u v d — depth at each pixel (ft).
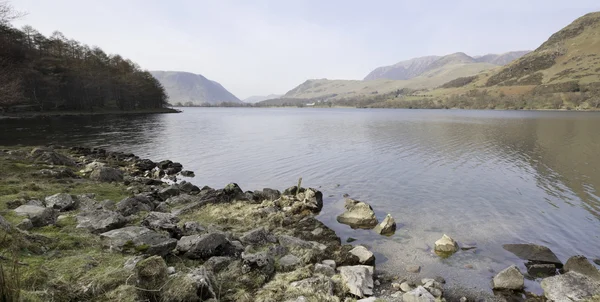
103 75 372.79
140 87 444.14
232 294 26.53
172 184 77.10
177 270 28.12
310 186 79.10
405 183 80.89
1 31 207.62
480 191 73.82
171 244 31.55
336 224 54.13
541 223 54.60
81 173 75.77
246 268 30.22
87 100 349.61
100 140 157.28
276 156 119.65
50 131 181.78
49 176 65.00
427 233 50.31
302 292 28.02
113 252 28.94
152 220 39.75
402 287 33.71
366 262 39.04
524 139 167.43
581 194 71.41
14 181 56.03
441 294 32.86
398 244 46.14
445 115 469.98
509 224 54.08
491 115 455.63
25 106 275.80
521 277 34.55
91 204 46.34
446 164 103.40
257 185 81.87
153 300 21.83
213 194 62.49
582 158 113.39
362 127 250.78
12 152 87.20
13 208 39.24
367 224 54.13
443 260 41.22
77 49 413.39
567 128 230.07
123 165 99.76
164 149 137.08
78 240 30.42
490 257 42.19
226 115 495.82
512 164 103.40
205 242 32.37
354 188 76.84
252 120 358.23
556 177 86.58
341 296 29.81
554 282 32.76
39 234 29.68
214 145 149.18
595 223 54.70
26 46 305.53
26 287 19.75
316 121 337.72
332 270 34.14
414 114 524.11
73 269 24.16
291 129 235.81
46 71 298.97
